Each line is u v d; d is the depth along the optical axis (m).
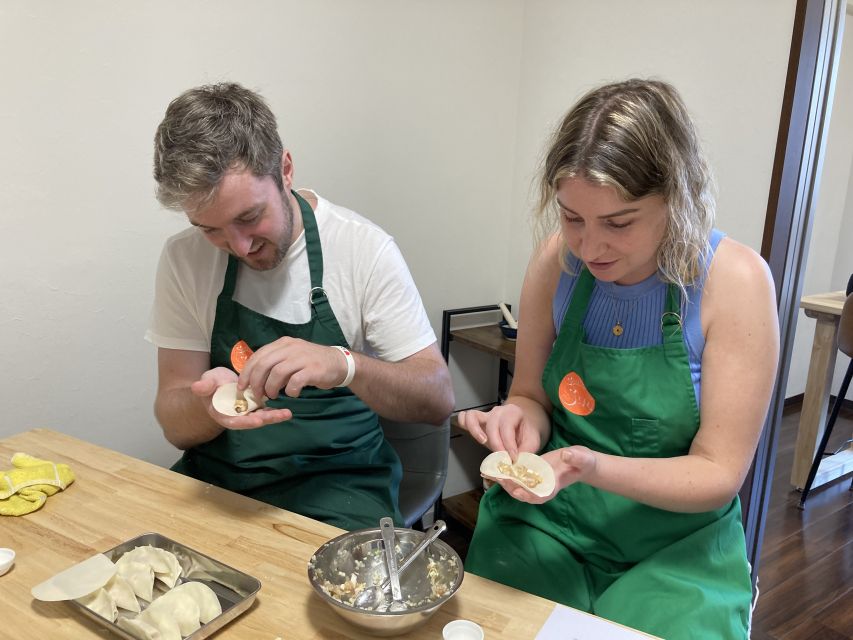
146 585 0.80
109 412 1.73
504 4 2.29
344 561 0.86
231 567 0.81
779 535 2.30
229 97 1.04
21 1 1.41
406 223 2.24
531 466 0.88
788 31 1.56
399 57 2.07
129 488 1.06
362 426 1.33
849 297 2.27
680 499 0.92
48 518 0.97
